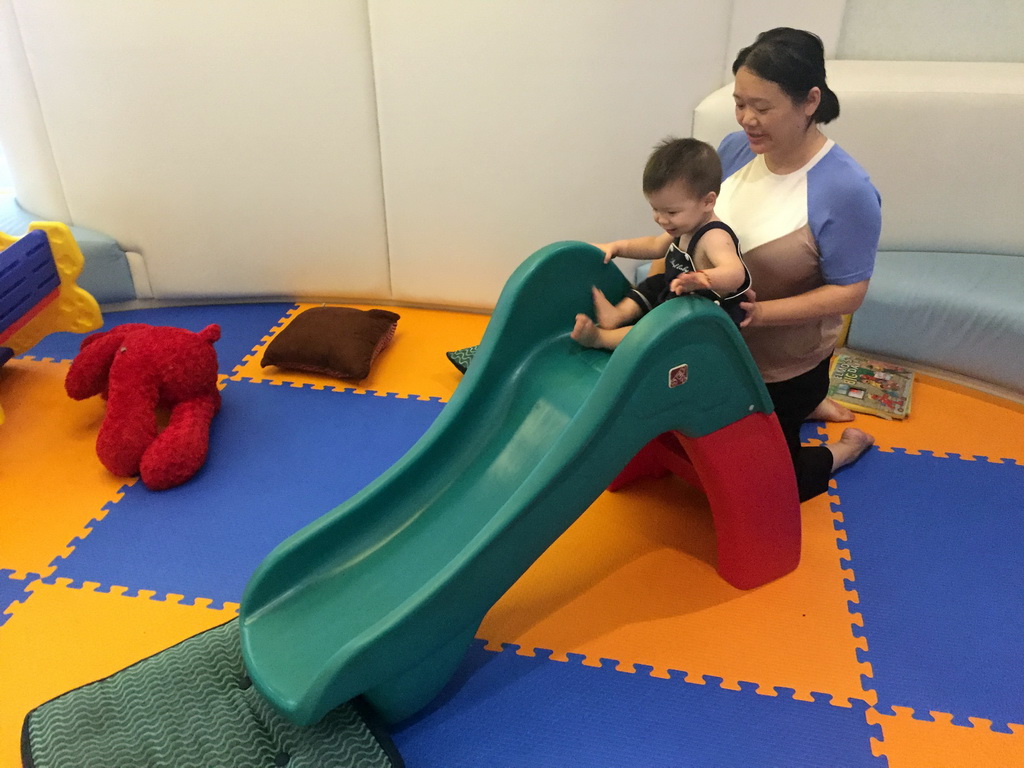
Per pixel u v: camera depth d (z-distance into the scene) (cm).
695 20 224
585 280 172
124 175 267
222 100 253
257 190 266
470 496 158
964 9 241
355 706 148
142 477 205
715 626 170
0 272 220
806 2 235
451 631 142
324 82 247
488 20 230
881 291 234
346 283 282
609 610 174
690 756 146
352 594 149
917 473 210
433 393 243
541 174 248
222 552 189
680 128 238
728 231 149
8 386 248
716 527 175
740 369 150
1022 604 174
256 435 226
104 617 173
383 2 233
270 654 141
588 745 149
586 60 230
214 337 233
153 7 240
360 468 214
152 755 139
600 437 139
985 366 228
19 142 275
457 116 245
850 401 231
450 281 274
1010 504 200
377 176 261
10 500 204
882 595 176
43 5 245
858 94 224
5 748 148
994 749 146
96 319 255
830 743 148
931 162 230
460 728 152
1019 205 232
